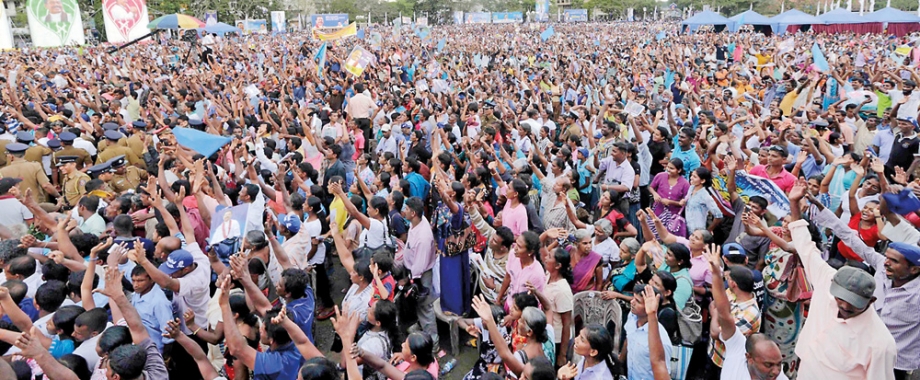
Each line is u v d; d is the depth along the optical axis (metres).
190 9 68.25
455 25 105.06
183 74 23.33
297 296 5.40
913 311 4.80
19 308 4.93
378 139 13.71
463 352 6.99
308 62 27.58
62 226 6.03
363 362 4.59
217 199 8.09
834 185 8.23
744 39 38.94
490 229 7.38
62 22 46.53
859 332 3.97
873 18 36.44
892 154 9.97
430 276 6.90
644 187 9.85
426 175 9.86
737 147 9.98
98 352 4.47
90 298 5.42
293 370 4.74
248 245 6.36
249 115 14.63
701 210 7.39
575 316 6.04
